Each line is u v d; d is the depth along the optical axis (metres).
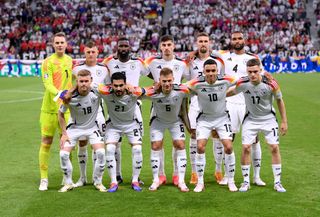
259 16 44.66
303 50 40.31
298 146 11.67
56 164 10.31
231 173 8.31
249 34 42.16
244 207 7.27
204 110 8.44
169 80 8.10
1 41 41.38
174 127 8.55
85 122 8.34
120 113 8.38
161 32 42.56
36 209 7.30
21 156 10.98
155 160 8.48
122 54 8.96
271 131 8.28
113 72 9.09
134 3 46.72
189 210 7.16
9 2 45.91
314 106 18.62
